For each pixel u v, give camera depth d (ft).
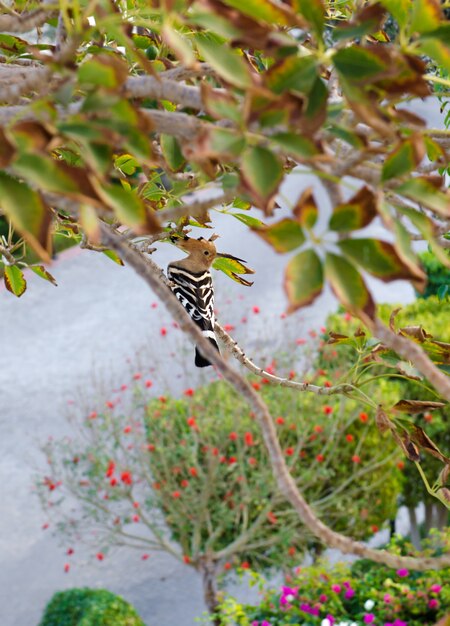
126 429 37.42
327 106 5.69
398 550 29.19
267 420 5.07
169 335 61.62
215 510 37.14
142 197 11.34
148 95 6.02
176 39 5.22
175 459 35.73
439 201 5.45
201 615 39.78
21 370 58.34
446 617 5.63
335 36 6.07
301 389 10.67
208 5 5.57
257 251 71.72
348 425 35.42
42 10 6.37
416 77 5.82
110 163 5.37
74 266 72.13
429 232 5.55
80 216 4.96
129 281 70.18
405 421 9.73
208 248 14.85
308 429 34.91
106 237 5.16
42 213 4.89
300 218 5.01
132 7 10.50
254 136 5.29
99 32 9.26
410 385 37.45
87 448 39.22
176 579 42.34
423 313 42.80
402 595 26.99
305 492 36.58
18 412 53.93
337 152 6.97
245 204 11.77
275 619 26.81
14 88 5.92
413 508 40.42
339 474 36.60
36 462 49.55
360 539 37.65
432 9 5.58
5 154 4.80
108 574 42.39
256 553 36.14
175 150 8.16
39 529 45.11
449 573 27.71
